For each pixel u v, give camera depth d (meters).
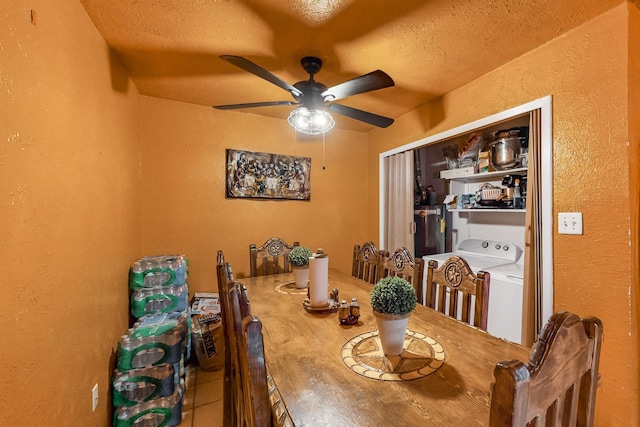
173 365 1.79
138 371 1.71
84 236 1.41
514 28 1.61
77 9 1.38
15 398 0.90
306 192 3.28
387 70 2.07
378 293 1.08
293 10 1.48
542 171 1.76
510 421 0.45
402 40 1.72
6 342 0.87
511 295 2.07
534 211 1.81
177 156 2.69
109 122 1.79
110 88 1.81
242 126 2.96
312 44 1.77
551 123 1.72
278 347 1.18
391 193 3.21
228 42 1.75
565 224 1.65
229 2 1.42
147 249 2.56
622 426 1.42
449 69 2.06
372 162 3.53
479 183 3.18
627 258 1.42
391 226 3.21
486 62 1.97
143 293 2.12
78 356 1.32
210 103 2.73
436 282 1.67
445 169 3.35
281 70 2.08
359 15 1.51
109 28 1.61
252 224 3.01
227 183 2.88
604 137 1.49
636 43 1.44
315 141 3.35
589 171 1.55
